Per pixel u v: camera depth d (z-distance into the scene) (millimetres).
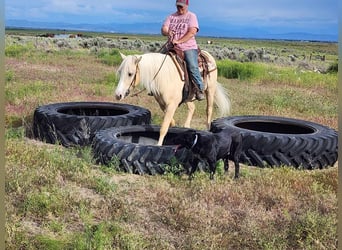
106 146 6074
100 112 8703
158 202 4770
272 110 10609
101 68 19281
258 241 3969
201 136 5473
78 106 8477
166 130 6672
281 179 5605
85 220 4246
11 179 4969
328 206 4816
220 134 5582
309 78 18578
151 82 6484
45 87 12258
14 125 8273
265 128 8102
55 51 28828
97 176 5625
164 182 5562
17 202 4582
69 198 4656
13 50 25766
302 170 6254
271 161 6422
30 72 16125
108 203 4691
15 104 9797
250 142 6477
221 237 3996
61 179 5301
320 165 6566
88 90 12188
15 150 6086
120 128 6945
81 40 38062
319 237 4020
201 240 3951
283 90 14422
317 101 12117
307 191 5242
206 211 4512
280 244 3887
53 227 4055
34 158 5895
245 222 4305
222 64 19859
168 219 4363
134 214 4418
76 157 6273
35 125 7574
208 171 5867
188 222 4273
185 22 6801
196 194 4965
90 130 7145
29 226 4117
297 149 6359
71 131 7141
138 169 5855
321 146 6449
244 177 5762
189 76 6910
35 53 25891
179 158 5809
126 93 6367
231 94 12898
